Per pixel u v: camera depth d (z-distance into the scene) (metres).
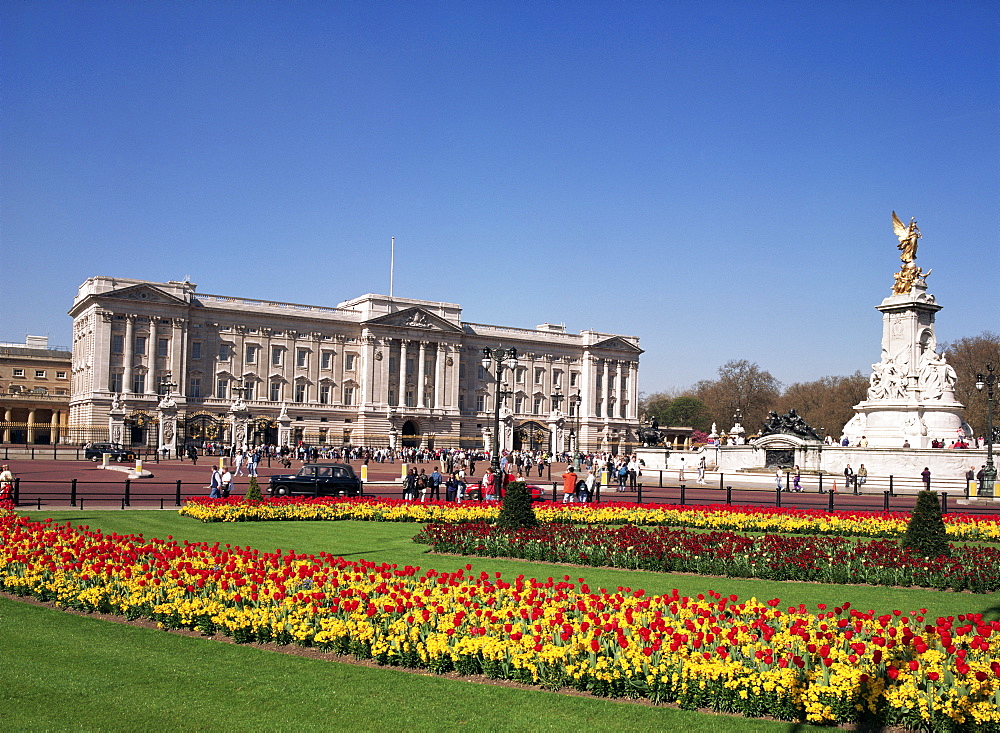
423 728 13.82
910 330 78.56
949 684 14.32
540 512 41.38
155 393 153.38
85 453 103.44
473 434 187.00
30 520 31.25
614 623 16.47
